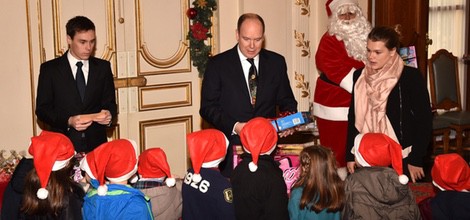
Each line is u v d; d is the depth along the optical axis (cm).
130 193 255
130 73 513
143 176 282
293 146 335
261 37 350
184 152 550
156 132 534
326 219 275
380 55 349
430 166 623
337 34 428
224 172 356
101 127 407
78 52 390
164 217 279
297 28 566
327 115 437
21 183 266
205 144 278
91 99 400
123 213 250
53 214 254
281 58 375
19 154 427
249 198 275
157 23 521
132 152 262
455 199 272
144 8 513
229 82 361
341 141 434
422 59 626
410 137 350
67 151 260
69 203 257
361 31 424
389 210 271
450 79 678
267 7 550
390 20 611
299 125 343
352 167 360
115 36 501
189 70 544
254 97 364
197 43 535
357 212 272
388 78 353
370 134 291
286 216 278
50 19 472
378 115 354
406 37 617
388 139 280
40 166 252
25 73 463
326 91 438
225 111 363
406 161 351
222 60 365
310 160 276
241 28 350
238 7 544
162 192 278
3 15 450
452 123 656
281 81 375
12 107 461
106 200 252
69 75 395
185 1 531
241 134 282
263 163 279
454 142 750
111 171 257
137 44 513
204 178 278
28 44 462
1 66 453
